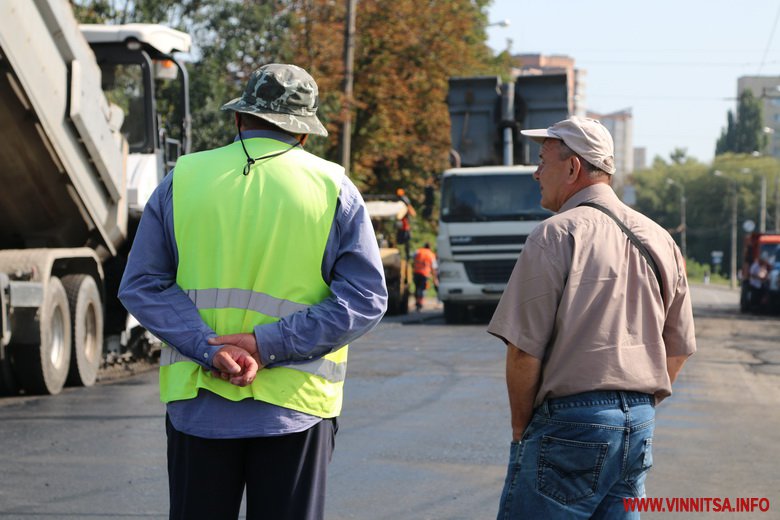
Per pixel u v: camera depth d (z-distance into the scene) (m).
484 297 33.19
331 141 60.94
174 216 5.57
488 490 10.62
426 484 10.87
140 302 5.51
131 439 13.23
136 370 21.38
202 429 5.41
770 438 13.80
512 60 91.44
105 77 21.36
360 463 11.86
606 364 5.61
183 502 5.51
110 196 19.59
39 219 18.95
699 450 12.95
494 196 33.25
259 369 5.43
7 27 15.56
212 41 44.22
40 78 16.72
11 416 15.02
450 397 17.12
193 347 5.39
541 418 5.73
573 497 5.65
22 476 11.12
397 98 64.19
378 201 43.75
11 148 17.39
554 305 5.65
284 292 5.51
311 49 56.28
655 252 5.77
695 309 56.94
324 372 5.57
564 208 5.95
